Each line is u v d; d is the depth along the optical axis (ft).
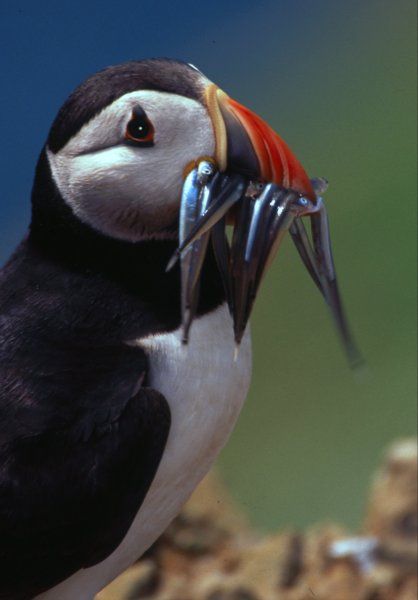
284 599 10.81
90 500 10.34
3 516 10.32
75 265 10.39
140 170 10.35
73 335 10.37
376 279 17.72
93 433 10.34
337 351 16.70
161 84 10.36
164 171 10.35
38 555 10.36
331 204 19.51
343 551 10.84
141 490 10.36
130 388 10.35
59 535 10.35
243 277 10.35
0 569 10.35
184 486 10.44
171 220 10.37
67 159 10.37
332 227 18.89
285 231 10.36
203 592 10.78
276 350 16.90
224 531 10.94
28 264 10.42
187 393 10.38
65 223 10.39
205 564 10.91
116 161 10.35
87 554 10.38
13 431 10.32
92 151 10.36
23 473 10.32
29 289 10.39
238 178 10.34
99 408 10.34
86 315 10.38
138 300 10.39
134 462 10.34
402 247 18.17
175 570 10.91
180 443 10.39
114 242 10.39
